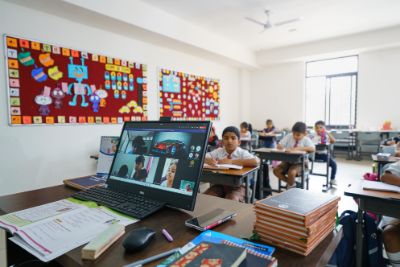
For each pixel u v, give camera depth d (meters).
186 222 0.75
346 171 4.90
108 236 0.64
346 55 6.32
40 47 3.06
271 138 5.75
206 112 5.96
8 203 0.97
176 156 0.90
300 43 6.31
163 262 0.54
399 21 4.95
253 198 2.25
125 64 4.07
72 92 3.37
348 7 4.25
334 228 0.76
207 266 0.46
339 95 6.72
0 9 2.76
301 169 3.25
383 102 6.01
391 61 5.85
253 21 4.35
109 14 3.32
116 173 1.06
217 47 5.45
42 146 3.09
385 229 1.57
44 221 0.76
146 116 4.43
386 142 3.92
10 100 2.81
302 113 7.03
